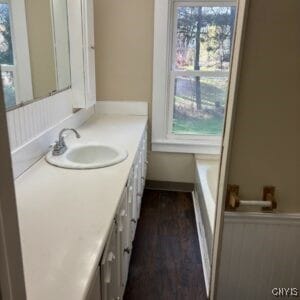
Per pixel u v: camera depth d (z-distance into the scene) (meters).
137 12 2.97
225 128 1.44
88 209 1.28
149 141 3.33
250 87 1.29
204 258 2.24
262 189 1.43
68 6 2.32
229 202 1.46
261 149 1.38
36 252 1.00
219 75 3.17
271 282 1.61
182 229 2.71
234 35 1.32
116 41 3.06
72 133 2.46
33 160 1.78
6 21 1.52
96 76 3.16
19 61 1.64
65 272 0.91
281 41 1.22
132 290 1.99
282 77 1.27
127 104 3.21
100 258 1.03
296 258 1.55
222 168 1.48
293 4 1.18
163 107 3.19
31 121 1.79
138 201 2.49
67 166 1.73
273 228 1.50
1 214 0.52
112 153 2.11
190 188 3.41
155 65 3.06
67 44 2.37
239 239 1.53
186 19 3.04
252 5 1.19
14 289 0.57
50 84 2.06
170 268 2.21
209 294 1.85
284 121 1.33
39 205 1.30
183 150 3.30
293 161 1.39
